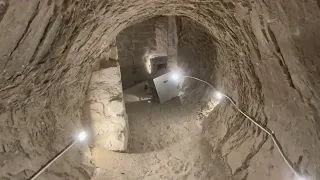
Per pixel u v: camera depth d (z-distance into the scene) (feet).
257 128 8.48
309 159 5.73
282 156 6.64
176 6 10.07
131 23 12.06
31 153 6.84
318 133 5.10
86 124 11.22
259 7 5.20
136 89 23.67
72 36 6.41
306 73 4.51
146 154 11.46
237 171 8.54
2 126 6.13
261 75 7.36
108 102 11.41
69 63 7.66
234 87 10.80
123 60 25.50
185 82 21.40
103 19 7.73
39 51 5.34
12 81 5.27
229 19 7.80
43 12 4.48
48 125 7.96
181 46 21.65
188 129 14.52
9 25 3.98
